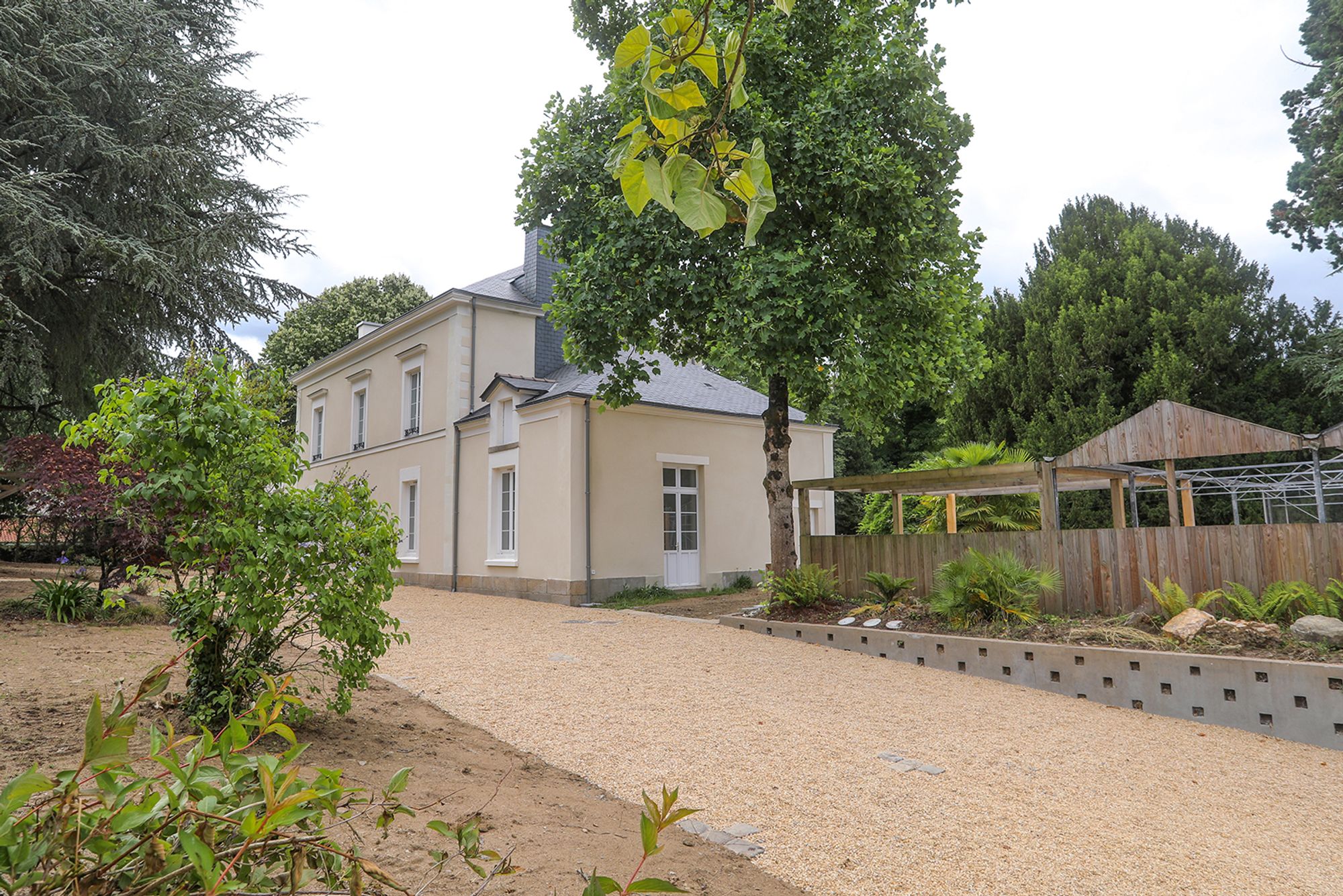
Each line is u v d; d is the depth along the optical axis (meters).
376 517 4.91
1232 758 5.77
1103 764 5.43
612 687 6.83
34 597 8.73
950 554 9.90
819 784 4.67
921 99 10.13
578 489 13.62
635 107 9.92
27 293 10.45
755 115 9.81
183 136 11.87
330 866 1.57
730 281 9.91
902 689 7.36
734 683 7.27
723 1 9.42
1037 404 18.98
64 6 10.66
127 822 1.28
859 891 3.36
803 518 11.41
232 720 1.51
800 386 11.40
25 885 1.25
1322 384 16.31
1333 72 15.70
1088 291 19.23
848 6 10.64
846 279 9.80
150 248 11.07
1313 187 16.55
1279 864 3.88
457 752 4.75
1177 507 8.36
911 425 25.48
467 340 16.59
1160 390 17.05
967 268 12.07
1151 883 3.58
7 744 3.91
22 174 10.00
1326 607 7.20
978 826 4.16
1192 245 19.81
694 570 15.41
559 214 11.65
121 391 4.40
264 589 4.36
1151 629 7.88
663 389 16.08
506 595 14.75
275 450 4.78
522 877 2.98
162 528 5.81
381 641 4.81
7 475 8.60
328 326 29.67
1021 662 7.86
